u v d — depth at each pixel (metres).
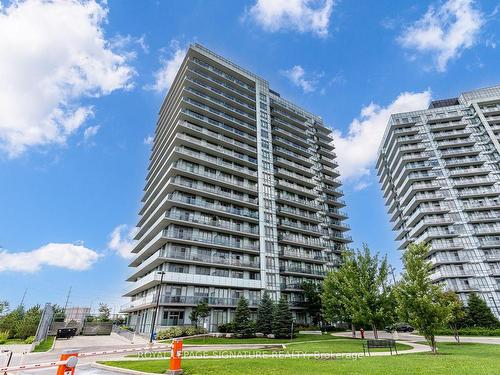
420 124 81.25
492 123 75.44
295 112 73.94
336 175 75.69
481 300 49.09
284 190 61.97
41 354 23.36
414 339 36.41
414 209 75.25
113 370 14.45
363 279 30.11
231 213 50.34
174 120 55.72
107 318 74.81
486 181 69.19
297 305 51.38
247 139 59.38
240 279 46.19
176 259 42.81
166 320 39.28
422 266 20.88
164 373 12.34
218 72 64.69
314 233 60.81
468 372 11.23
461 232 65.25
